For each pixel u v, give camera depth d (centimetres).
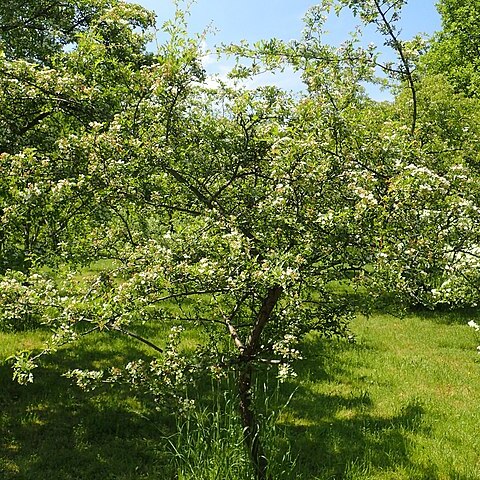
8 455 512
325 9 436
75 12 794
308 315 459
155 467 498
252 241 397
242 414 436
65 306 357
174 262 371
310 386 703
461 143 723
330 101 415
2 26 741
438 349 899
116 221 497
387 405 647
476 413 623
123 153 400
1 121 512
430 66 1983
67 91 450
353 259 384
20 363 357
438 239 361
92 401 634
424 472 488
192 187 441
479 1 1773
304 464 499
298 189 369
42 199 407
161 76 413
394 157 405
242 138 448
